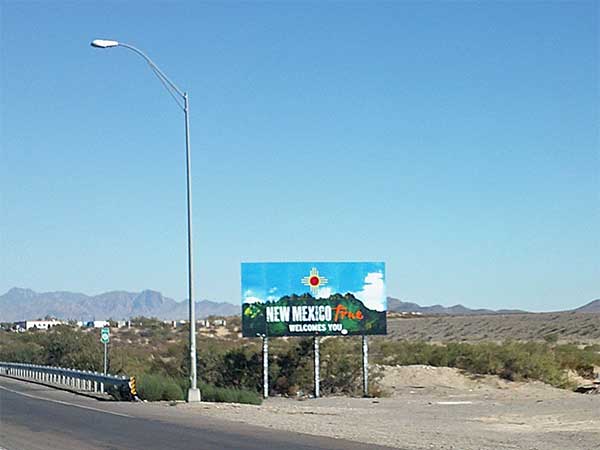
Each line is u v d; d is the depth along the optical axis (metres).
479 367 55.38
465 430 26.39
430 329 135.88
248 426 26.12
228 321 130.62
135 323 137.50
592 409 35.88
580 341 101.69
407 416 32.81
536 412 35.16
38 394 41.66
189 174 34.69
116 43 32.25
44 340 79.69
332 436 23.17
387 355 64.06
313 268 45.19
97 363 59.56
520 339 110.62
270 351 49.94
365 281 45.56
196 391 35.44
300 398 44.94
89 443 21.22
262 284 44.75
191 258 35.16
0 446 20.59
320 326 45.00
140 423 26.77
